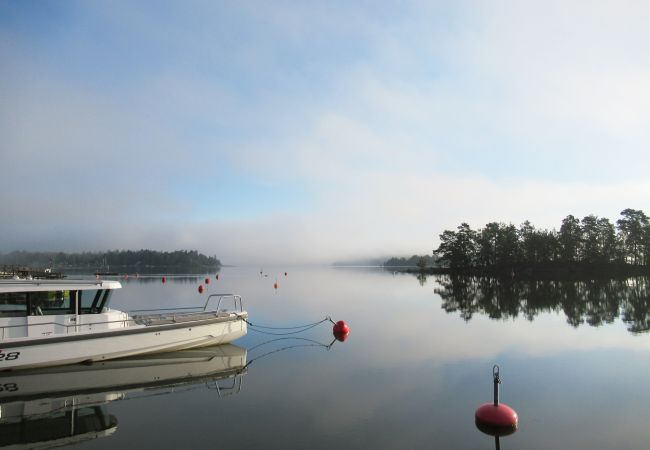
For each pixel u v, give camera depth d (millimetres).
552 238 106500
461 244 120312
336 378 14523
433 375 14922
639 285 67688
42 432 10102
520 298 45375
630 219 103875
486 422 10297
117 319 17047
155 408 11664
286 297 45531
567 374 15188
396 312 32719
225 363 16609
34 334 15242
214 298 42156
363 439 9633
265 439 9602
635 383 14141
